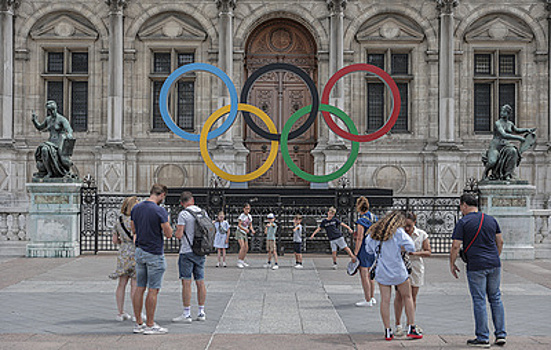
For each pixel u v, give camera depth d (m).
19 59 23.61
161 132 24.11
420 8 24.00
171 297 10.37
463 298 10.43
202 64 15.23
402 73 24.52
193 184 23.89
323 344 7.30
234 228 17.52
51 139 16.50
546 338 7.67
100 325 8.23
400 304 7.75
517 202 16.38
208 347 7.14
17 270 13.54
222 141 23.55
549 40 23.92
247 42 24.72
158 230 7.86
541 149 23.64
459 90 24.00
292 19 24.36
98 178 23.58
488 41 23.97
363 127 24.06
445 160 23.41
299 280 12.43
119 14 23.50
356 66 14.98
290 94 24.81
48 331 7.88
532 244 16.38
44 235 16.09
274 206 17.45
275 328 8.12
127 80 23.88
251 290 11.19
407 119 24.50
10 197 22.91
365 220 9.76
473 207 7.70
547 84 23.95
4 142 23.09
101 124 23.78
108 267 14.05
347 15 24.00
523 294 10.95
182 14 24.05
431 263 15.24
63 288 11.20
